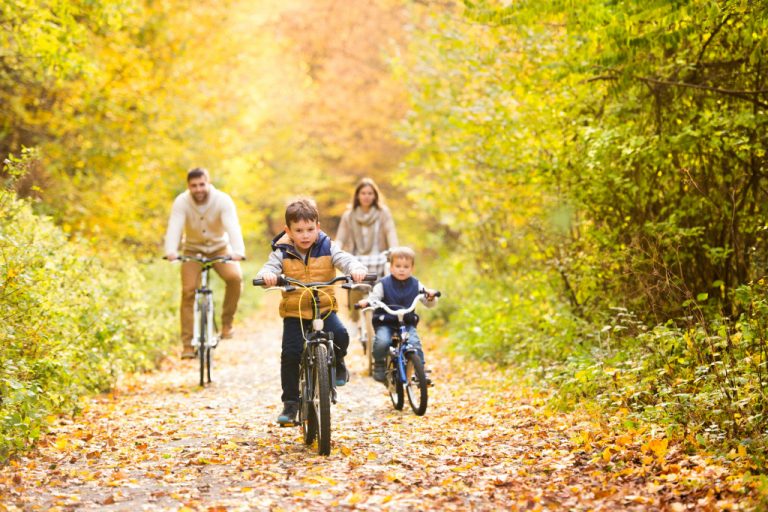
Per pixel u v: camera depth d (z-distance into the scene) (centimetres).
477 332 1470
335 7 3912
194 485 659
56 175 1788
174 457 757
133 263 1745
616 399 881
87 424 902
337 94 3819
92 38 1817
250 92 2692
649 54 1066
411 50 1741
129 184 1972
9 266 845
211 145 2427
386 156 3622
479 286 1900
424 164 1734
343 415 973
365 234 1330
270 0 3131
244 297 2928
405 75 1709
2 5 1330
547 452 739
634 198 1121
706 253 1040
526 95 1273
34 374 859
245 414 985
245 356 1659
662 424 762
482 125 1356
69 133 1914
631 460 684
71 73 1552
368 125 3672
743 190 1040
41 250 975
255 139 3356
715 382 773
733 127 977
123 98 1933
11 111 1744
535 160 1268
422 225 3347
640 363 887
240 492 635
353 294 1323
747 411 715
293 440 822
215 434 859
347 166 3853
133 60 1986
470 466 704
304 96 4088
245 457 748
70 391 923
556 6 977
